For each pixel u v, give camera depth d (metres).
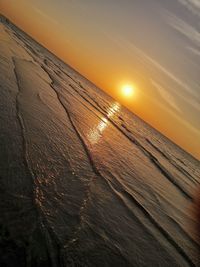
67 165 10.44
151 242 8.48
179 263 8.12
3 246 4.96
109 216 8.55
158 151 38.78
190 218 13.62
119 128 31.94
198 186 27.77
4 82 14.74
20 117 11.62
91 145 15.34
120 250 7.04
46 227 6.14
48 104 16.78
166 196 15.24
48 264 5.12
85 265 5.70
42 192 7.50
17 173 7.64
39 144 10.44
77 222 7.12
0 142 8.66
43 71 29.06
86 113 23.92
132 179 14.30
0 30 36.12
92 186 9.97
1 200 6.18
